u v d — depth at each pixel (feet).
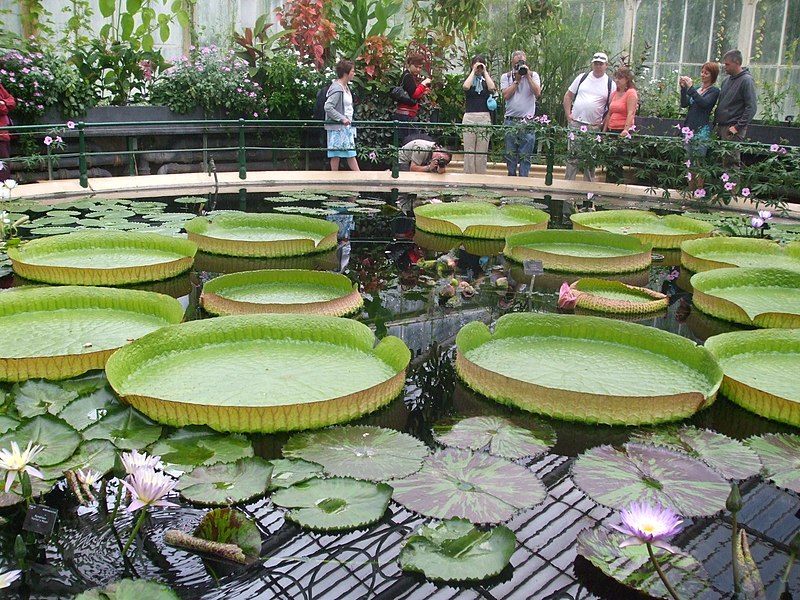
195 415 7.38
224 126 28.50
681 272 14.69
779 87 31.14
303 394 7.94
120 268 12.23
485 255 15.33
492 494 6.50
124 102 28.60
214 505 6.24
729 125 22.91
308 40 30.66
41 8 28.99
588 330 9.84
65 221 16.33
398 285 13.01
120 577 5.39
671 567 5.63
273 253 14.53
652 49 33.60
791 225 19.19
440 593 5.36
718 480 6.88
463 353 9.17
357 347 9.23
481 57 25.96
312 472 6.74
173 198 20.40
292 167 30.27
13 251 12.88
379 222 18.28
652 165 23.34
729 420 8.27
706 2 31.89
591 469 6.96
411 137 27.63
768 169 20.93
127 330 9.74
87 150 26.08
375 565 5.62
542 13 31.83
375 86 30.73
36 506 5.64
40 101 24.61
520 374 8.75
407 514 6.23
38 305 10.33
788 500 6.64
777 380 8.81
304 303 10.80
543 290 12.92
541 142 26.14
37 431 7.01
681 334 10.93
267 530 5.98
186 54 33.86
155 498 5.47
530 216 18.06
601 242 15.57
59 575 5.39
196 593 5.27
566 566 5.70
